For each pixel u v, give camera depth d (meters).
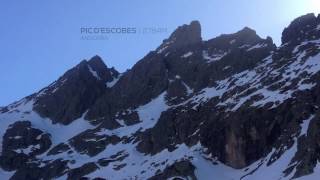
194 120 174.75
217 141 158.75
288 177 125.69
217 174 150.75
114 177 166.25
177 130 174.88
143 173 161.00
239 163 152.75
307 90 154.75
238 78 192.75
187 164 152.25
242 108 163.38
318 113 133.62
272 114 154.88
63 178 178.62
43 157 198.50
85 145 196.00
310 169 122.75
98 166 176.38
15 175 188.12
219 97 181.62
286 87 163.50
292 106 152.25
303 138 134.75
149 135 180.75
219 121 164.88
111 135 196.25
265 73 182.25
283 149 140.38
